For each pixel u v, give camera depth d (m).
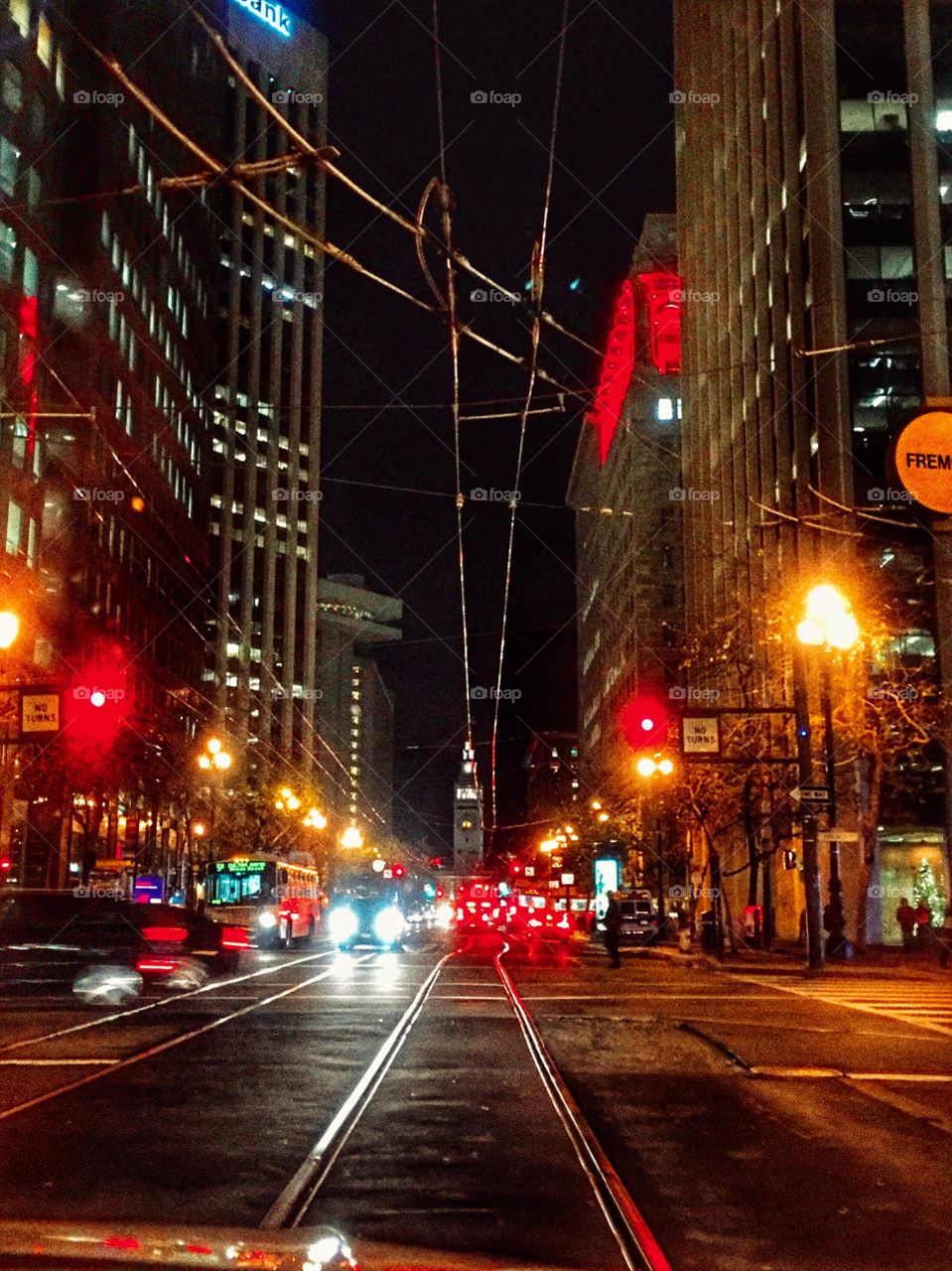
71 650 63.59
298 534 147.50
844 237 51.59
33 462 57.00
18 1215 7.33
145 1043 16.30
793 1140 10.05
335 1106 11.43
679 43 84.56
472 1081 13.03
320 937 65.31
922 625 45.16
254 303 144.38
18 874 56.16
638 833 65.81
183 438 90.50
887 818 48.25
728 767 41.81
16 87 55.34
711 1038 17.05
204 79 93.62
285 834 87.19
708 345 74.06
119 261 72.25
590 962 38.16
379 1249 6.45
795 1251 6.90
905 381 50.31
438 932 79.81
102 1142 9.73
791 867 44.88
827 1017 20.23
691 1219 7.58
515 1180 8.56
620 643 106.44
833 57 53.00
